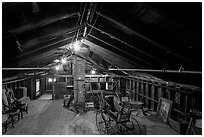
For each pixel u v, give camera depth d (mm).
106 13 3209
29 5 2645
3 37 2859
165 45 3506
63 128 6812
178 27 2986
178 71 4199
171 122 6676
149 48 4383
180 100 6941
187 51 3555
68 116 8562
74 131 6465
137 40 4297
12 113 6902
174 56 4230
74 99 10188
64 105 10891
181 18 2592
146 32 3404
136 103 8734
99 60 10609
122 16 3270
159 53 4438
